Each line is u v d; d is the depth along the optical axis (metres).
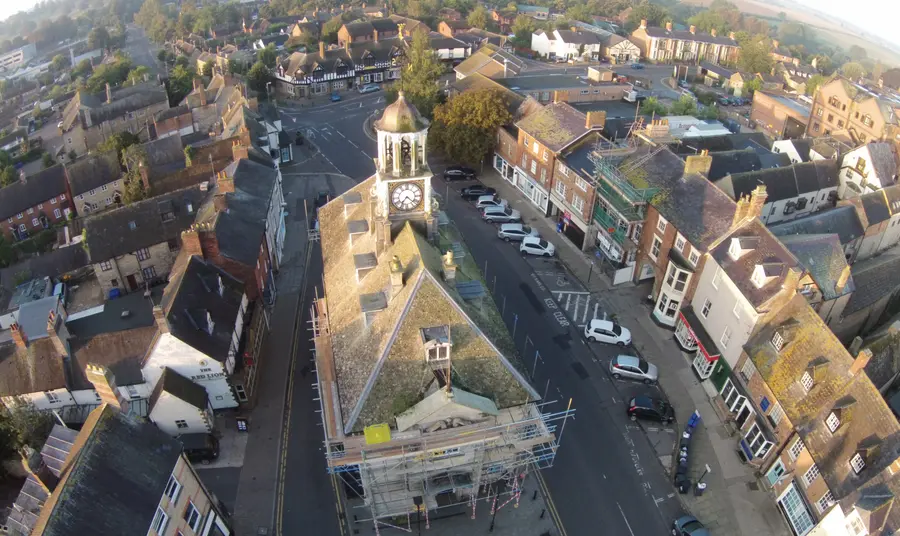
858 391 39.16
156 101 123.88
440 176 91.25
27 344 47.12
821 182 77.69
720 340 52.12
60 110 147.00
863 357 39.09
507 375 37.88
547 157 76.88
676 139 77.75
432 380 36.34
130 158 85.06
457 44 153.62
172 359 45.94
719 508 43.25
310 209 83.12
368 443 34.50
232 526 41.47
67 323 59.81
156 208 67.69
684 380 54.31
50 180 91.44
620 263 67.19
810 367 42.00
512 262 70.38
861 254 72.69
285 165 96.00
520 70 117.50
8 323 65.12
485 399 36.50
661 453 47.31
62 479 30.16
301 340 58.59
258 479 44.81
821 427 40.19
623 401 51.94
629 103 108.19
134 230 66.38
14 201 88.38
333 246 53.34
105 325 59.78
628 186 61.59
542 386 53.09
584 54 168.00
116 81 157.38
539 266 69.81
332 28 162.38
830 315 54.34
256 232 60.56
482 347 37.66
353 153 101.31
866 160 78.25
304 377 54.03
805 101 127.19
